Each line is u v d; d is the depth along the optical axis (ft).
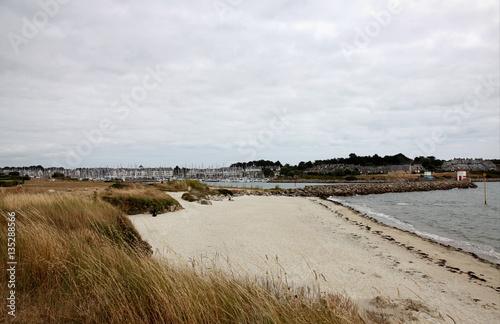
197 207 83.56
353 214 90.99
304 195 183.21
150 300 13.01
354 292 27.63
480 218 90.48
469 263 41.50
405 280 32.86
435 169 457.68
